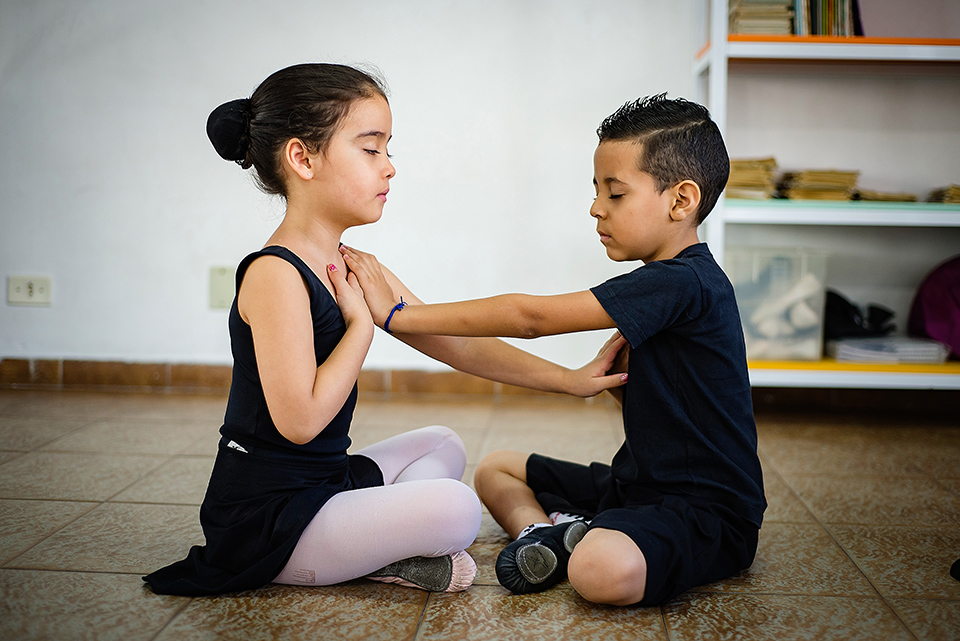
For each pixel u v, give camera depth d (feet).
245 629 3.36
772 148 8.62
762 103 8.57
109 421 7.43
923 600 3.78
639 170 3.74
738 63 8.27
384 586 3.84
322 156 3.62
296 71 3.66
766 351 7.91
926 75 8.46
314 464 3.72
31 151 8.79
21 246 8.89
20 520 4.73
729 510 3.83
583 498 4.51
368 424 7.50
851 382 7.61
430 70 8.53
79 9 8.63
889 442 7.15
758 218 7.62
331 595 3.72
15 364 8.96
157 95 8.67
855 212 7.58
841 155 8.61
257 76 8.63
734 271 7.88
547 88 8.47
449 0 8.46
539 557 3.70
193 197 8.75
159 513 4.90
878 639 3.36
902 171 8.59
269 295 3.43
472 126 8.55
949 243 8.63
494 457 4.86
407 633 3.35
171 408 8.04
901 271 8.71
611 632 3.40
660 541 3.52
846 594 3.84
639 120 3.77
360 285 4.05
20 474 5.70
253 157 3.76
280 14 8.55
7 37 8.67
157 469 5.87
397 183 8.66
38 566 4.03
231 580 3.63
